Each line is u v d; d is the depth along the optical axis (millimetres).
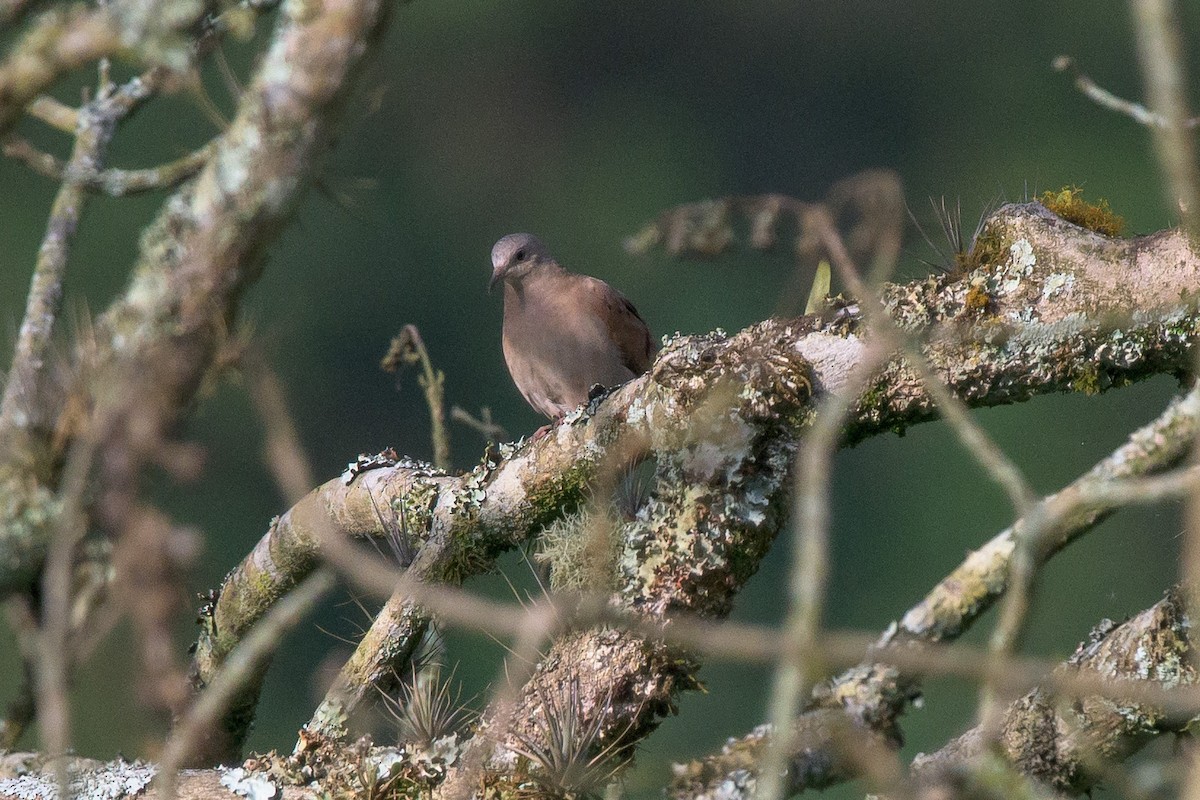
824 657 4191
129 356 4578
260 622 8320
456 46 41469
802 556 4340
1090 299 6531
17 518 4676
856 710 5238
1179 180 4367
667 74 41594
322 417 33156
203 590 8586
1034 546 4426
